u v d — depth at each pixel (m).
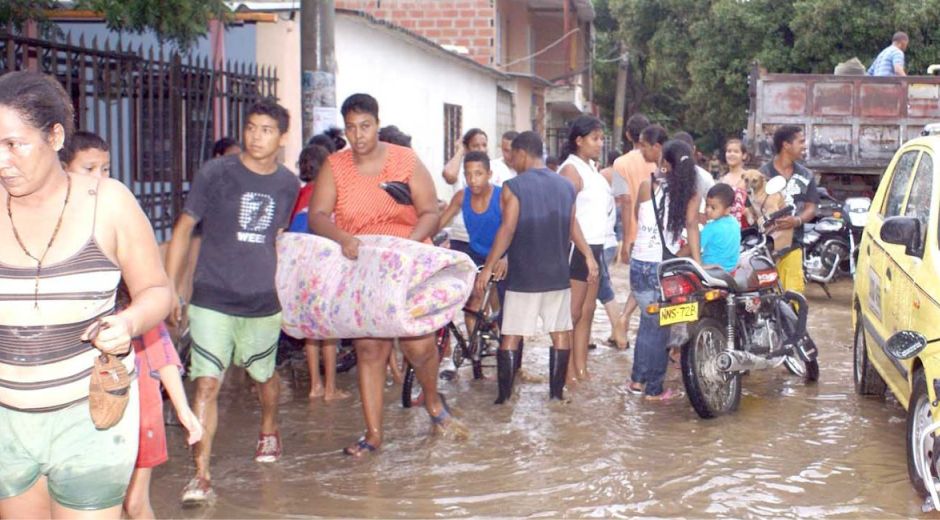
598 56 45.50
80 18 11.34
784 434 7.41
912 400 6.15
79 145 6.12
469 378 9.15
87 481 3.75
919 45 26.41
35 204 3.69
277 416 7.13
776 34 30.02
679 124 47.06
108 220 3.75
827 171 16.47
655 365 8.34
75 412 3.73
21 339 3.66
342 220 6.77
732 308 7.95
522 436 7.32
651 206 8.36
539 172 8.02
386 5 26.59
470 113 23.30
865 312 8.05
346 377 9.23
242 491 6.17
